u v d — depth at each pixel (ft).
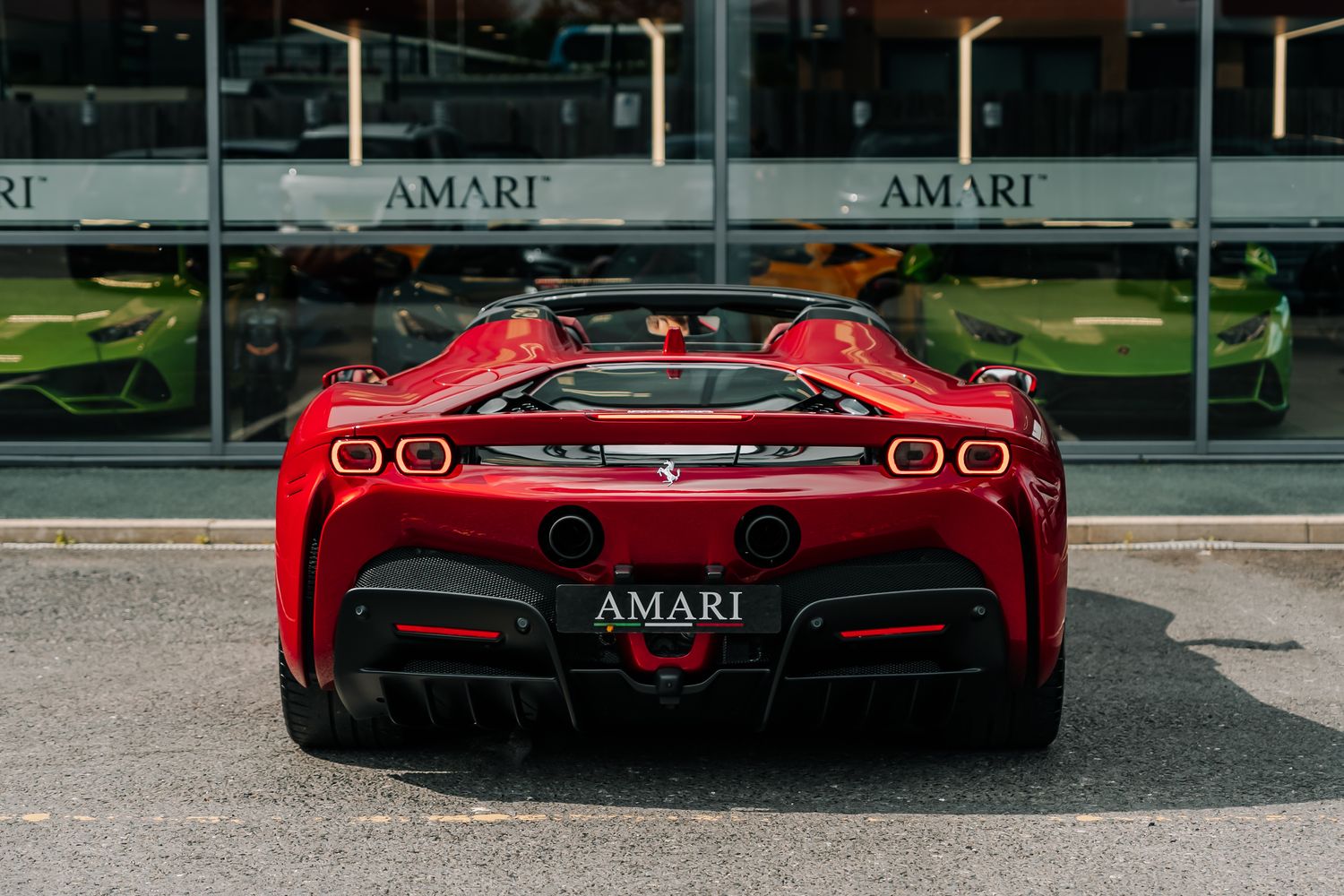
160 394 51.19
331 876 17.80
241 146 50.85
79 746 22.99
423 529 19.72
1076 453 51.11
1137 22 50.52
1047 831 19.33
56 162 50.80
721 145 50.80
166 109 50.78
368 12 50.60
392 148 50.90
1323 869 17.95
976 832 19.27
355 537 19.89
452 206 50.98
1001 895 17.24
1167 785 21.20
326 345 51.19
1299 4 50.29
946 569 19.76
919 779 21.48
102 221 50.98
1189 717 24.68
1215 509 42.96
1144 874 17.87
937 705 20.89
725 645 19.66
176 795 20.75
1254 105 50.65
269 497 45.73
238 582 35.86
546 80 50.72
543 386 23.91
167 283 51.11
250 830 19.39
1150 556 38.86
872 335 23.76
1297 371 51.11
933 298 51.11
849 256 51.06
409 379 22.95
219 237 50.90
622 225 51.06
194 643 29.89
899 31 50.55
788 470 19.65
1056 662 21.54
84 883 17.56
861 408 21.49
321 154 50.85
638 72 50.72
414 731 22.99
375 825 19.56
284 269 51.11
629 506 19.25
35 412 51.19
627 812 20.08
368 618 19.81
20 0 50.42
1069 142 50.78
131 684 26.78
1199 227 50.78
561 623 19.38
